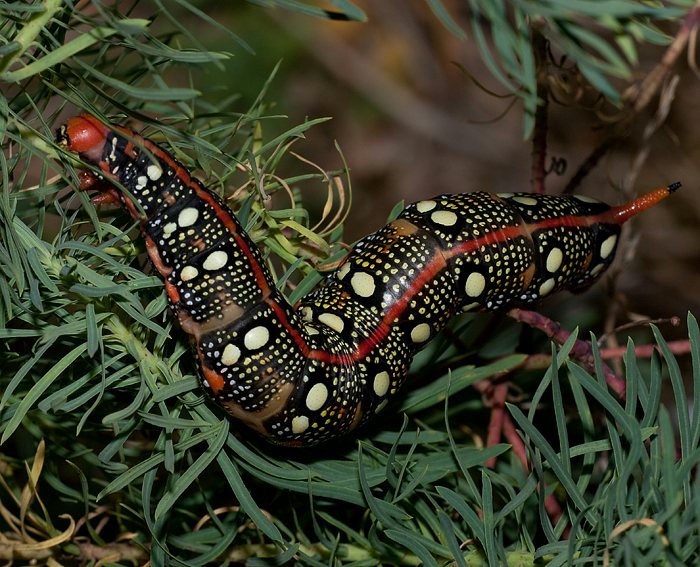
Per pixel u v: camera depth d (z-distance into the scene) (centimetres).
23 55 21
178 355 22
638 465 21
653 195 25
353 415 22
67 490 23
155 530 21
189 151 23
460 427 24
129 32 20
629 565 20
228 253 22
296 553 22
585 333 28
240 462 22
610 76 29
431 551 21
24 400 21
